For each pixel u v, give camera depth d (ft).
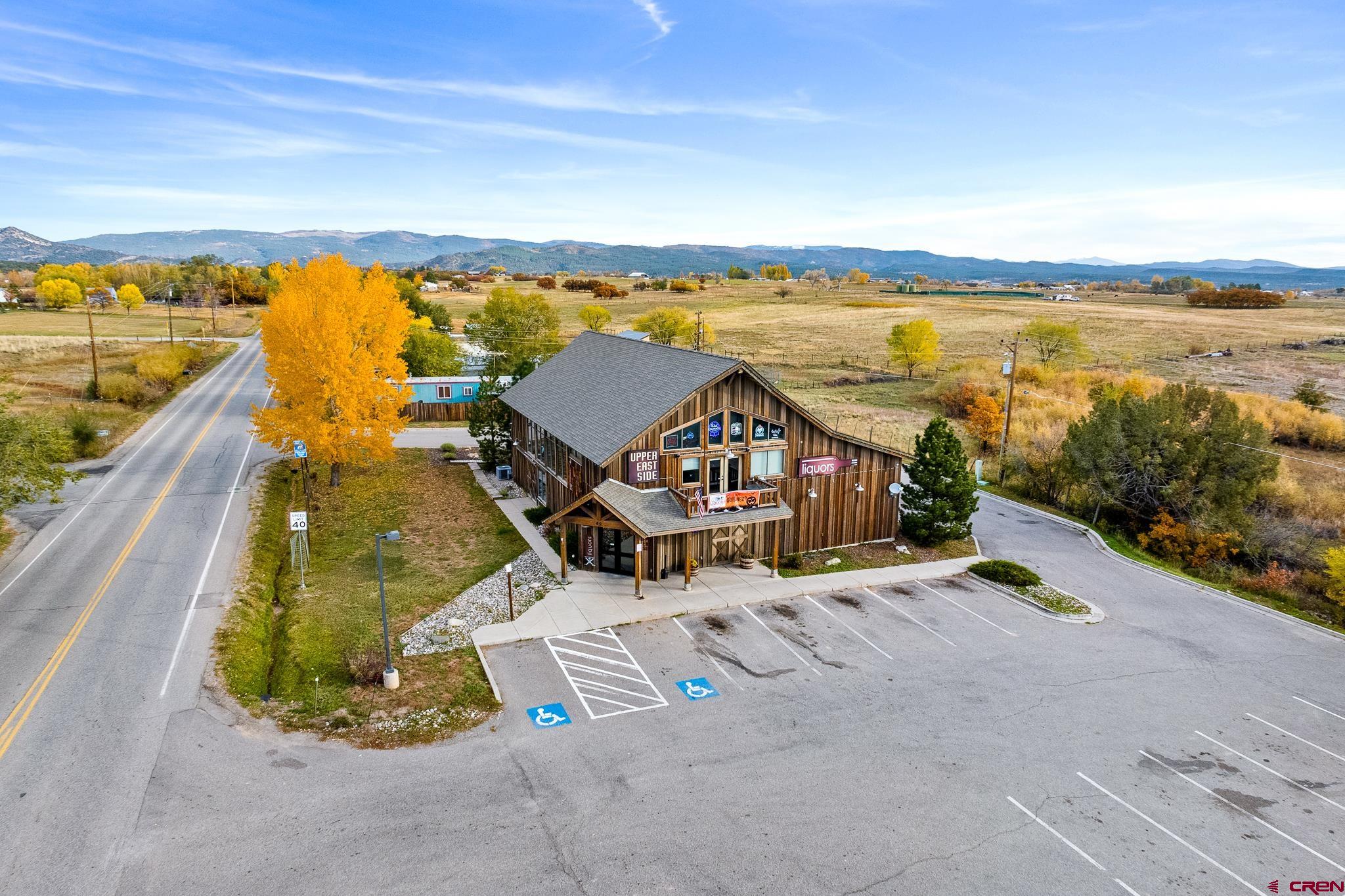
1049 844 47.03
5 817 46.09
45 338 261.85
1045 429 165.48
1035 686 67.56
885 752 56.39
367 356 117.29
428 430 179.01
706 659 70.74
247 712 59.21
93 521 104.06
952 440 104.06
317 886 41.65
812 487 99.25
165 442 152.05
